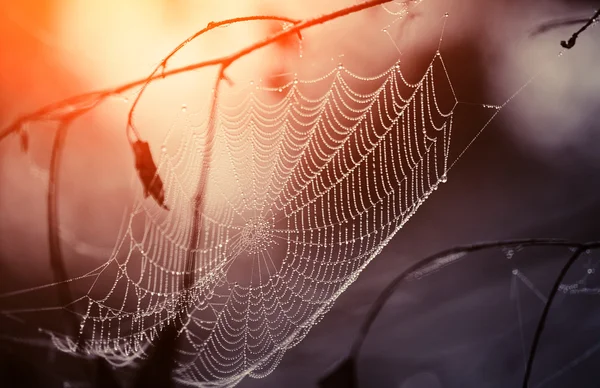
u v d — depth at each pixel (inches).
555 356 38.9
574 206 45.9
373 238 33.8
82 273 34.5
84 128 38.8
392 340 39.7
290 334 33.5
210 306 34.0
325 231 34.7
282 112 34.7
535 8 45.1
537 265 43.6
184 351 32.4
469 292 42.3
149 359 30.1
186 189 33.2
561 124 51.0
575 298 41.1
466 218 45.6
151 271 33.2
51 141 38.5
